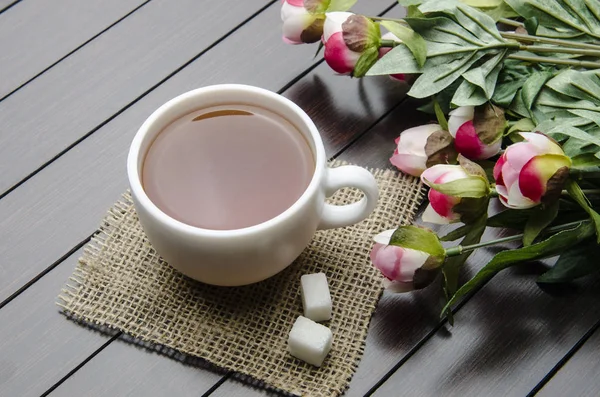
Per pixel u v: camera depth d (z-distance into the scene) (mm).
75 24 764
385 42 674
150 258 655
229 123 626
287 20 692
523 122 653
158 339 626
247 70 743
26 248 661
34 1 772
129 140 708
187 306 638
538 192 594
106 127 713
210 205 601
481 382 620
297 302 644
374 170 696
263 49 753
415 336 634
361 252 662
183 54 750
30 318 636
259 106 632
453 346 631
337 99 729
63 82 733
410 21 664
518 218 640
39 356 623
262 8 772
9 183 687
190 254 589
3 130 710
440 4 663
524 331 636
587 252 629
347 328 635
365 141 709
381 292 648
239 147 620
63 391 612
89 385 614
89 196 682
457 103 648
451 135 657
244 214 599
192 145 619
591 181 634
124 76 738
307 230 604
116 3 773
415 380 620
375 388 618
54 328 632
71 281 649
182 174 610
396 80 736
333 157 703
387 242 608
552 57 685
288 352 625
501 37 663
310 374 620
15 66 741
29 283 648
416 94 656
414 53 659
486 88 653
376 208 679
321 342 608
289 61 748
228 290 645
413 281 612
